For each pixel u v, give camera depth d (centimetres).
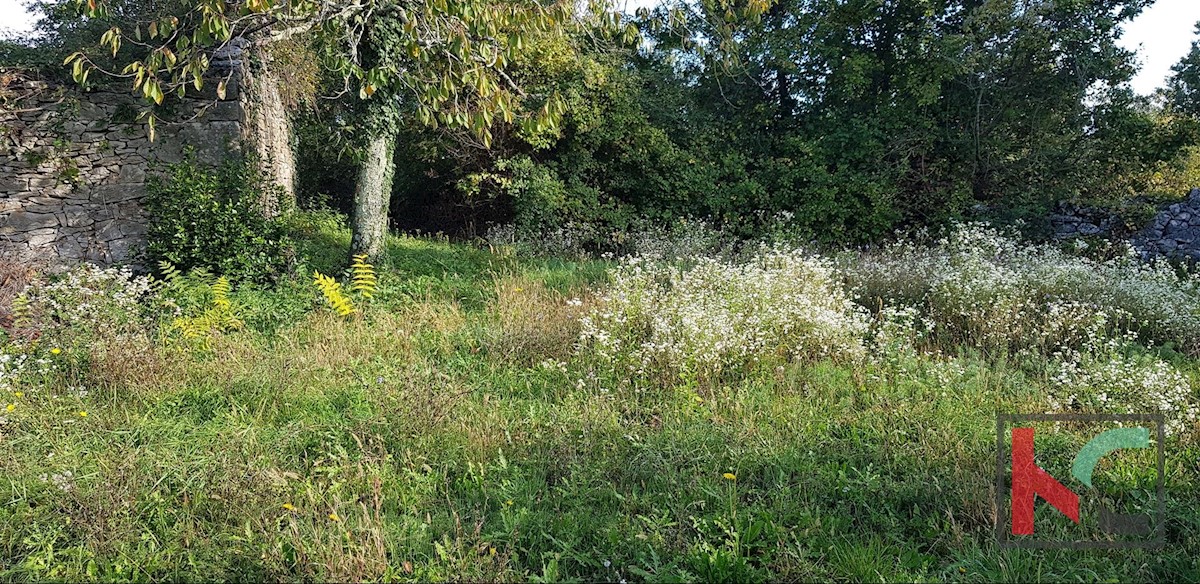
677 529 353
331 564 310
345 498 376
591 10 725
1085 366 568
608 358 570
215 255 842
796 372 558
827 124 1504
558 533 352
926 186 1421
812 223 1376
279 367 544
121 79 925
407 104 1319
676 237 1216
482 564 320
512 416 486
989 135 1430
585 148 1393
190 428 450
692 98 1659
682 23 809
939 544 347
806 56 1587
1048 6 1314
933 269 839
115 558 325
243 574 316
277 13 642
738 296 679
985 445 440
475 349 627
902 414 477
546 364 569
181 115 941
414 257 1048
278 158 1202
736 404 488
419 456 415
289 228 915
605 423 466
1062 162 1425
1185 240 1224
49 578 313
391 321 688
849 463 417
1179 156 1550
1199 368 613
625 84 1441
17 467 397
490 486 397
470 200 1472
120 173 930
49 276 778
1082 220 1343
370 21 757
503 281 840
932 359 609
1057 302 712
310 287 770
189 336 612
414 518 363
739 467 412
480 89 545
